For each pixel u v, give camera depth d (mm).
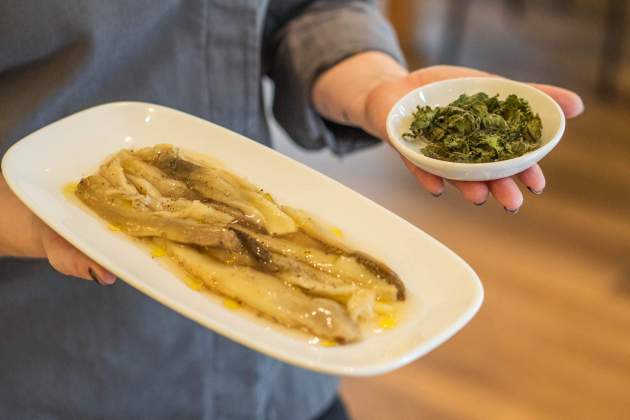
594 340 2041
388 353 697
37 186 859
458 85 967
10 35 931
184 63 1056
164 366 1163
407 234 817
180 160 917
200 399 1213
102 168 906
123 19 973
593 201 2516
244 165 924
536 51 3330
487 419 1864
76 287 1066
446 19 3578
